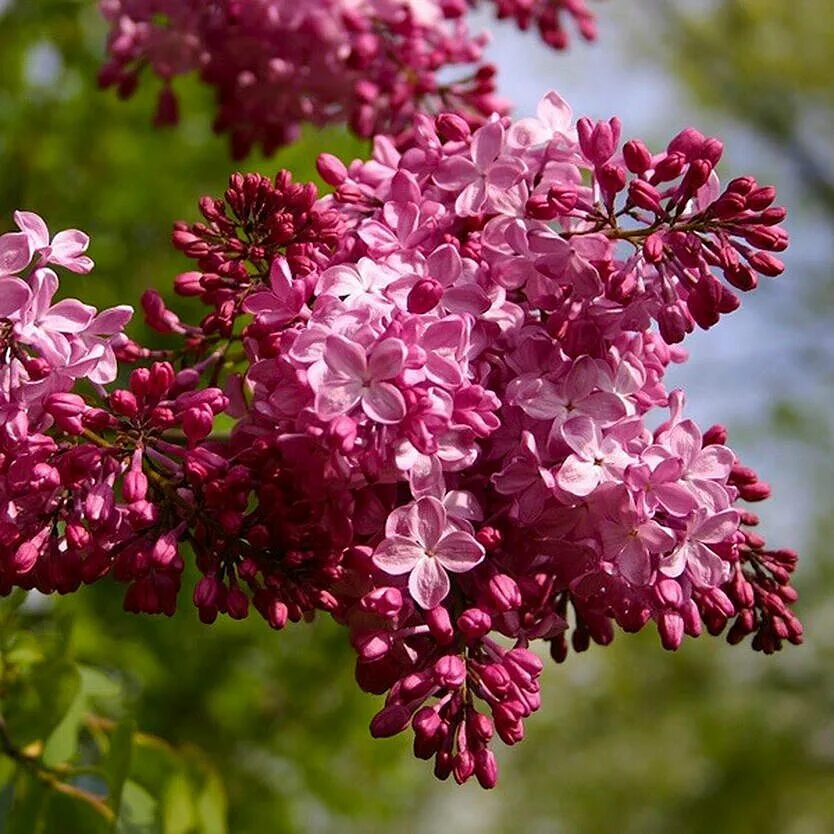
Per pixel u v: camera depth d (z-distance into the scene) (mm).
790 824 1947
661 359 413
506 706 392
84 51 696
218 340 436
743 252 406
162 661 654
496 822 2090
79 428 388
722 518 398
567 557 401
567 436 394
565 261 404
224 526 392
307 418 381
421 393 380
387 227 414
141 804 479
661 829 2006
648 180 407
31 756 473
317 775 697
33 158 677
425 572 391
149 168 687
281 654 689
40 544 396
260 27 546
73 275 632
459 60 564
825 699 1898
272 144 574
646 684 1994
